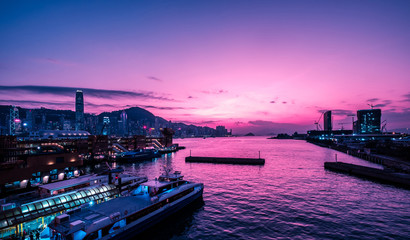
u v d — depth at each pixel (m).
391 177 66.00
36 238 29.05
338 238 32.31
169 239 33.12
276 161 121.44
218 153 184.88
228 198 51.94
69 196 38.03
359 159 130.88
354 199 50.44
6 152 61.72
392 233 33.69
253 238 32.75
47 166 67.75
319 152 181.00
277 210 43.69
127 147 170.75
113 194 43.91
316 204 47.00
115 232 29.89
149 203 36.34
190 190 46.19
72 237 25.89
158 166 109.06
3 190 55.38
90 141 125.94
